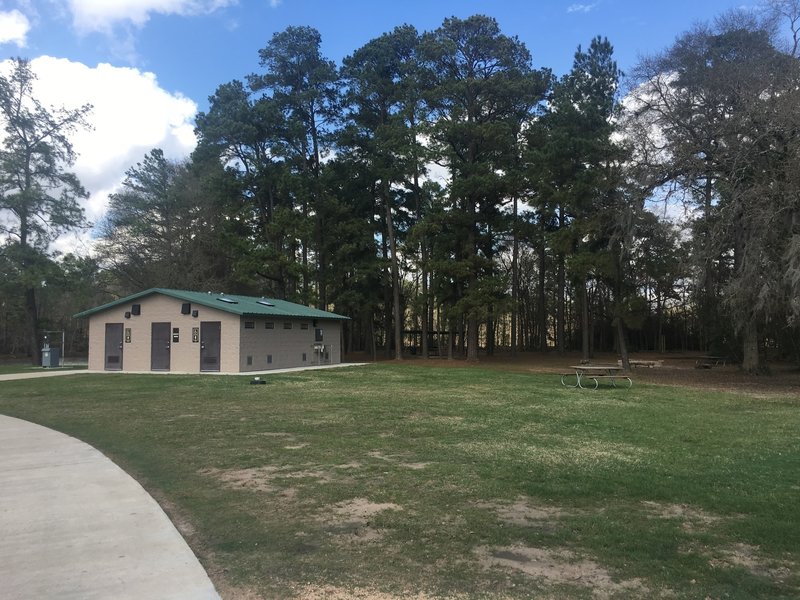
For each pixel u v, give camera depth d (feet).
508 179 115.44
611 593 13.05
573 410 43.78
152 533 16.88
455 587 13.35
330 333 110.73
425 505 19.70
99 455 27.35
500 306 117.19
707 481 22.84
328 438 31.86
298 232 126.93
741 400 51.57
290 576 13.96
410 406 45.42
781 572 14.23
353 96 132.77
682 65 76.07
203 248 139.33
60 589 13.20
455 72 122.83
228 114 132.26
